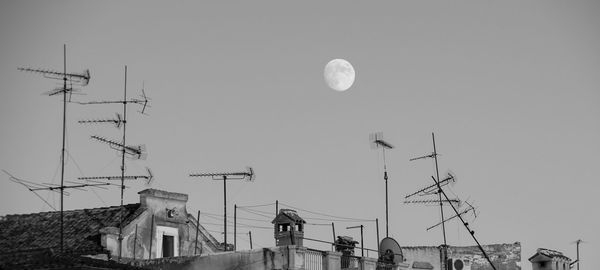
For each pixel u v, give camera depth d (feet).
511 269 251.60
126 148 203.62
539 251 228.43
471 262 251.60
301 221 187.11
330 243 187.11
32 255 185.06
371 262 194.18
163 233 206.59
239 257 177.68
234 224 206.08
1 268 153.48
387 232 215.72
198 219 210.59
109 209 208.44
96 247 194.08
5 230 210.79
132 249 199.62
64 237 201.16
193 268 180.75
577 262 249.75
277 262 174.91
